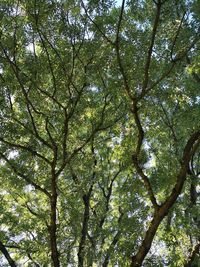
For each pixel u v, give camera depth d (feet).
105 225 58.03
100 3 35.40
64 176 52.90
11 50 37.81
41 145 44.62
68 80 39.47
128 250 41.78
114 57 38.47
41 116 42.50
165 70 37.58
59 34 38.11
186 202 47.55
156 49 38.99
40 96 42.14
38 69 38.86
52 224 38.22
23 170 45.19
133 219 44.27
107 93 40.45
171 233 45.96
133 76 38.19
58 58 39.50
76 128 44.78
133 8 37.88
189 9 37.06
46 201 55.52
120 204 51.70
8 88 39.83
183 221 45.11
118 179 57.88
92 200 58.13
